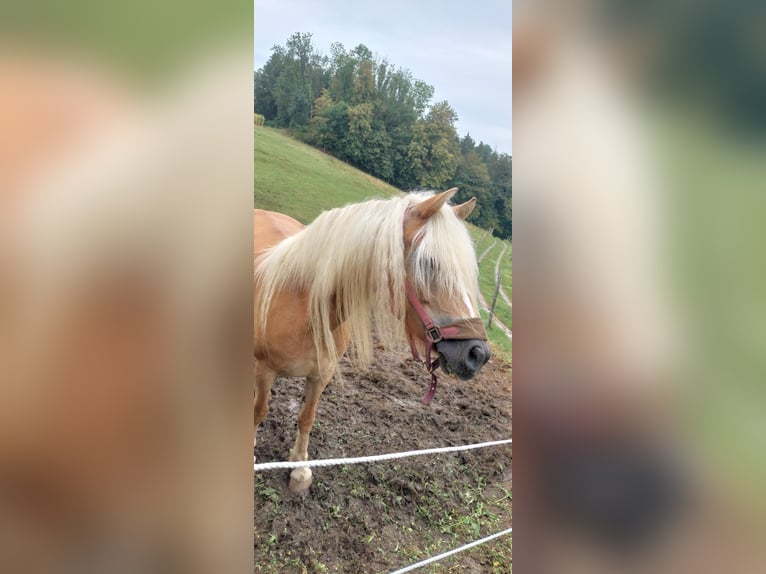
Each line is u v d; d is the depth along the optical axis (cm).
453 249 182
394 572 214
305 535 221
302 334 199
